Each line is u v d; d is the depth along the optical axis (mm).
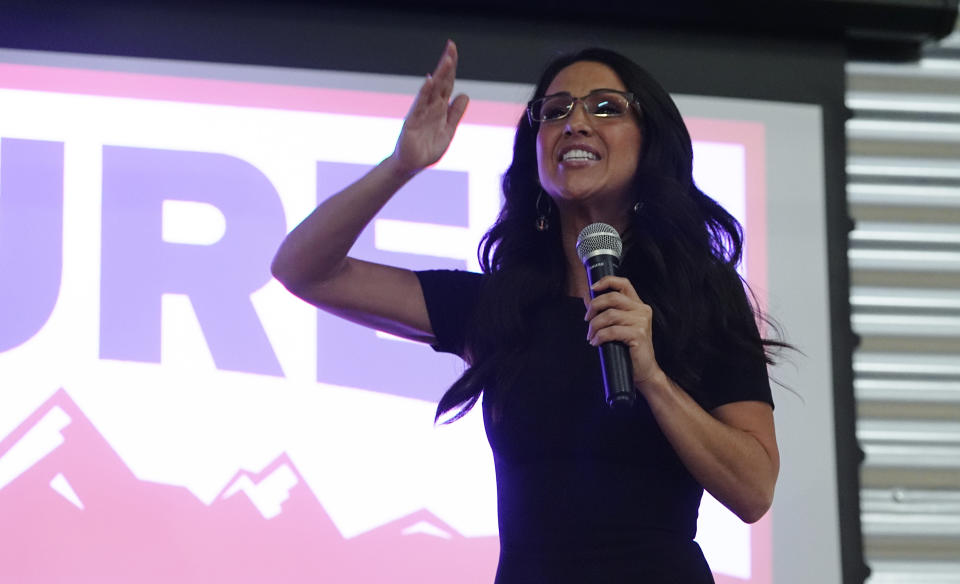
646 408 2746
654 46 4969
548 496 2709
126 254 4457
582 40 4922
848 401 4828
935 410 4965
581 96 3084
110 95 4551
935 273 5043
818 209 4855
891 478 4898
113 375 4367
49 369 4340
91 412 4336
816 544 4629
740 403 2850
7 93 4496
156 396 4375
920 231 5066
